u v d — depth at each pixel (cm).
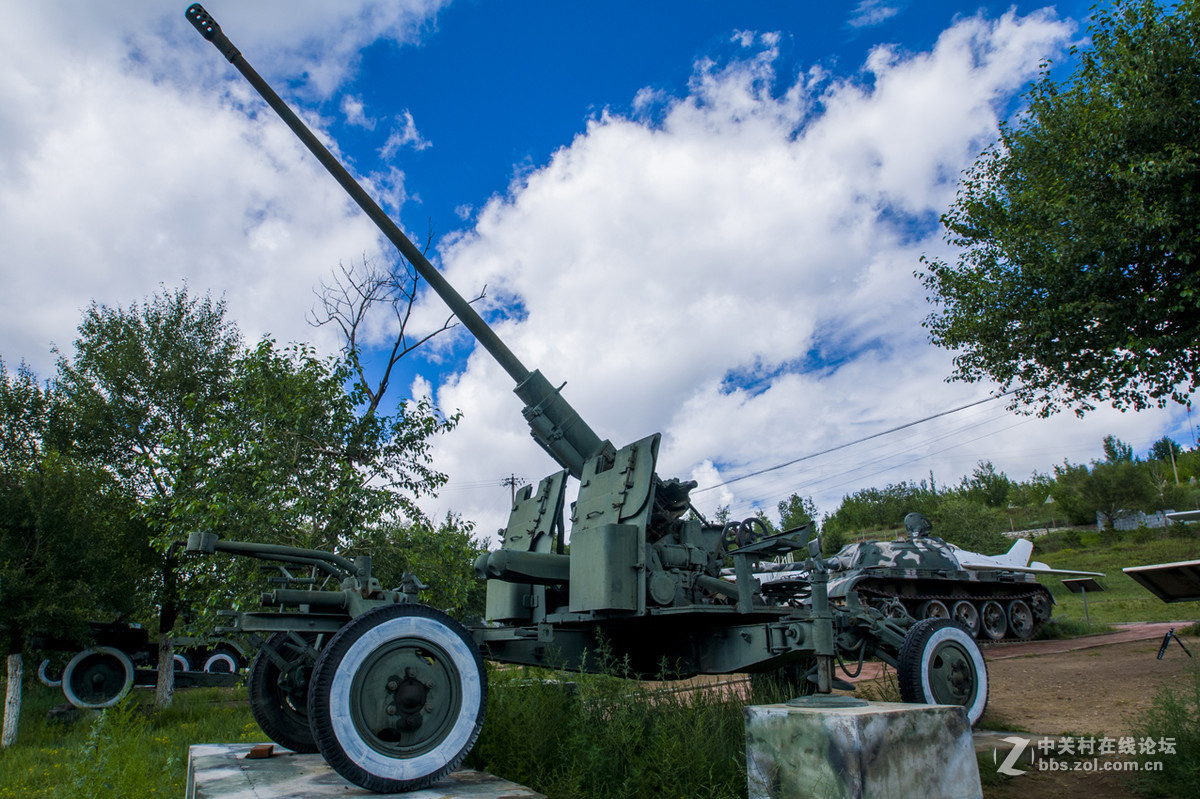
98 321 1431
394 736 404
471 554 982
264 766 479
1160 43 1048
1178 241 1027
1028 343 1217
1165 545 4219
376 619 404
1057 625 1873
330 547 952
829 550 5412
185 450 951
